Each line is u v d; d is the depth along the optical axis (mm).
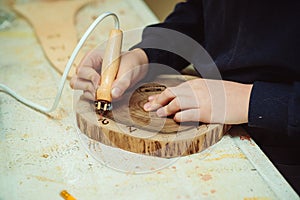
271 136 746
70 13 1117
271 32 718
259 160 644
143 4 1195
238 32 770
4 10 1134
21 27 1068
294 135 655
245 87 714
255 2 729
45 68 899
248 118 665
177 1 1630
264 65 724
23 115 742
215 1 829
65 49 952
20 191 581
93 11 1155
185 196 575
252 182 602
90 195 574
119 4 1193
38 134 694
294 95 649
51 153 651
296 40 696
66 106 769
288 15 702
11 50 970
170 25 902
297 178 769
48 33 1018
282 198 575
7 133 695
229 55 792
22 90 822
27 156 646
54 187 588
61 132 698
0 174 610
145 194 576
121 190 583
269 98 659
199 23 930
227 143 678
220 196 576
